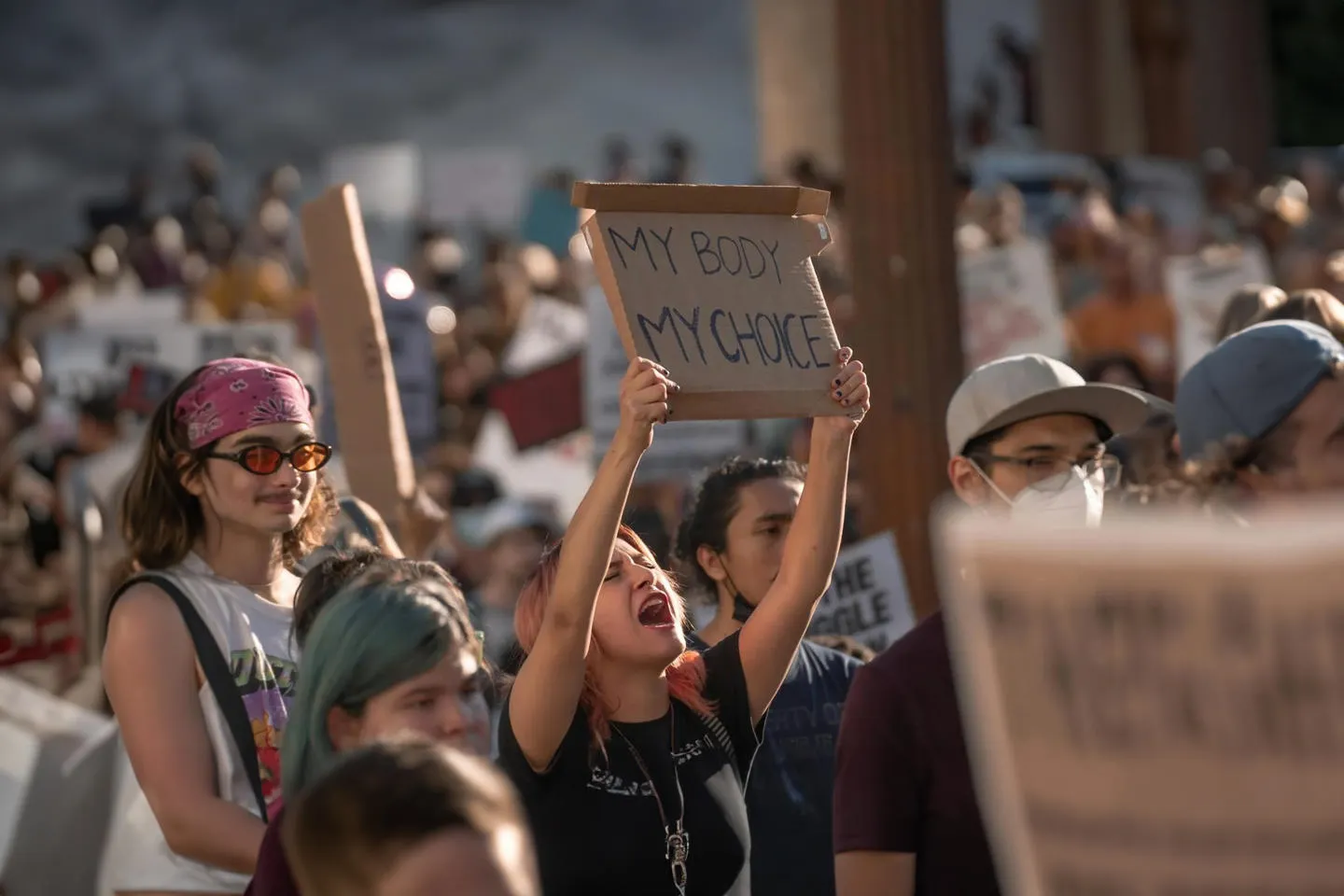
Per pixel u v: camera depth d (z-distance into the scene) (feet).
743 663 22.85
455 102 227.40
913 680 20.39
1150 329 70.79
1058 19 147.02
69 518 53.88
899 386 41.04
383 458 31.07
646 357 20.24
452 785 11.93
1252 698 8.25
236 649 24.36
